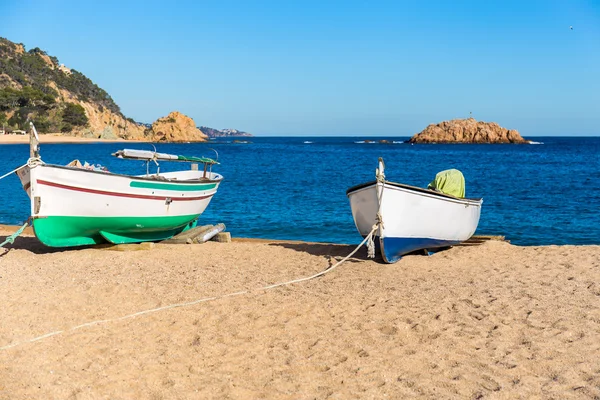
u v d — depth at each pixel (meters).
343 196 24.78
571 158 65.50
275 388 5.13
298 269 9.98
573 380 5.23
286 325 6.81
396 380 5.29
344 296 8.06
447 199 10.82
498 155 74.94
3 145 110.06
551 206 22.08
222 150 95.44
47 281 8.95
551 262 10.34
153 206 12.31
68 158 63.00
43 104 160.50
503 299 7.88
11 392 5.04
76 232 11.55
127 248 11.91
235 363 5.71
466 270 9.91
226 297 7.99
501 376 5.36
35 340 6.33
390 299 7.90
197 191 13.77
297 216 19.27
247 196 24.75
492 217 19.25
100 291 8.30
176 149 101.69
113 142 153.25
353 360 5.76
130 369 5.56
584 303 7.63
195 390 5.09
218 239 13.32
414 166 51.09
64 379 5.32
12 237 10.88
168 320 7.02
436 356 5.86
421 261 10.71
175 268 10.05
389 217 9.98
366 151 91.94
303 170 43.09
